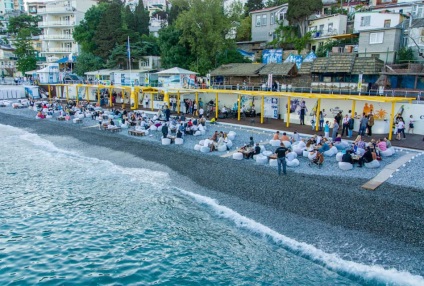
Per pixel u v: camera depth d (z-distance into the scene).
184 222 17.44
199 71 55.09
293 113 37.47
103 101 57.69
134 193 21.41
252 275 13.15
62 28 87.00
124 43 67.06
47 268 13.59
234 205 19.09
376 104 31.22
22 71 82.75
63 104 56.34
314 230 16.05
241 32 61.28
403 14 49.88
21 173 25.42
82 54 71.56
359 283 12.59
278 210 18.06
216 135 29.48
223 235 16.11
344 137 29.08
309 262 13.91
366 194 17.78
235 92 38.16
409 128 30.28
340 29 54.84
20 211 18.86
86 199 20.53
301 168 22.78
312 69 41.47
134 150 30.34
